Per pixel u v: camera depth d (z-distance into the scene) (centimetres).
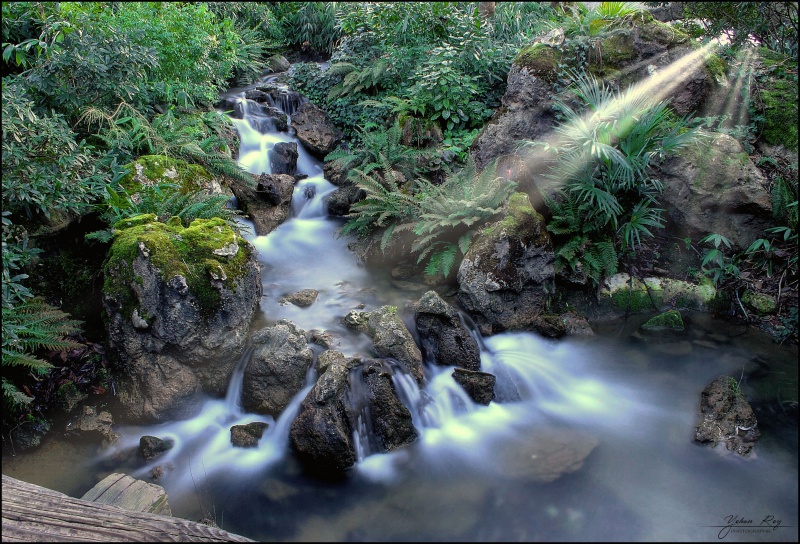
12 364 481
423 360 563
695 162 659
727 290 639
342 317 598
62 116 612
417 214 689
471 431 491
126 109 680
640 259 674
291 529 389
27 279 536
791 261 619
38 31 710
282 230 787
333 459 441
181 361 502
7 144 501
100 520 289
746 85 738
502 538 373
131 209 573
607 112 659
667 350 589
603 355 589
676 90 731
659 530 375
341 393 463
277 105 1020
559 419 504
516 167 674
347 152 895
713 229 659
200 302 494
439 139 823
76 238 582
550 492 416
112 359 509
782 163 687
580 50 757
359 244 744
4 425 464
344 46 1042
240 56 1118
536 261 614
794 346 579
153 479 437
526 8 1130
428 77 828
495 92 864
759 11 808
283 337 504
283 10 1398
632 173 623
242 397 510
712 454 448
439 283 677
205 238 516
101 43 649
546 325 613
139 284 482
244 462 458
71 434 477
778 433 464
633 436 474
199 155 704
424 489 425
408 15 952
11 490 308
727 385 488
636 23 764
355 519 397
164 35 777
